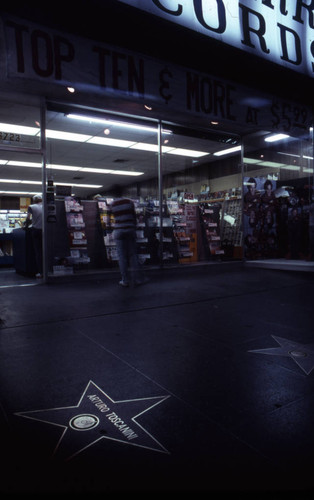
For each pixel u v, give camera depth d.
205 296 4.46
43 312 3.63
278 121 6.77
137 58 4.99
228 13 5.33
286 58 6.03
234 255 8.24
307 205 7.84
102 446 1.41
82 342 2.70
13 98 5.70
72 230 6.20
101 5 4.21
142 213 7.20
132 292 4.76
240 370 2.18
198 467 1.28
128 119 6.53
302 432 1.51
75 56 4.49
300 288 5.01
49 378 2.06
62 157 11.40
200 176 12.85
